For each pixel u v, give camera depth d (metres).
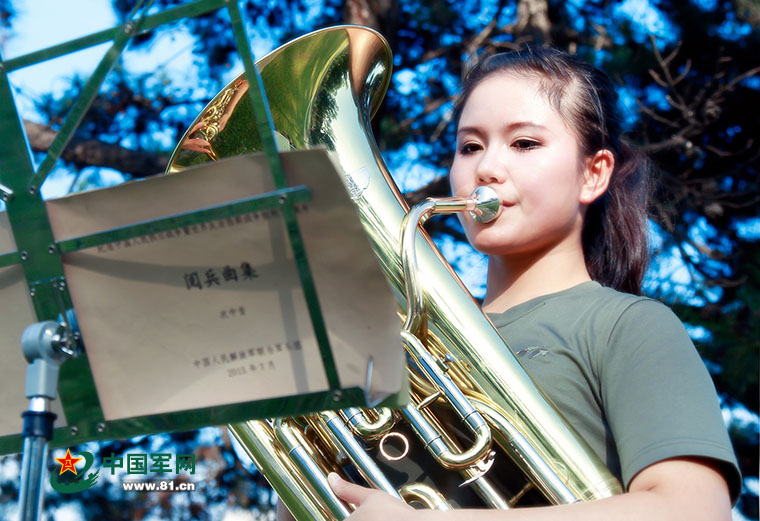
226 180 1.10
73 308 1.19
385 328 1.10
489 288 1.80
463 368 1.51
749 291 5.16
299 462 1.48
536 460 1.41
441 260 1.61
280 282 1.13
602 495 1.37
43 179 1.17
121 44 1.17
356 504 1.35
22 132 1.19
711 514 1.23
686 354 1.42
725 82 5.37
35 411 1.15
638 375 1.40
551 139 1.73
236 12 1.08
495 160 1.70
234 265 1.13
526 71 1.80
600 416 1.48
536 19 5.10
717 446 1.29
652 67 5.24
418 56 5.41
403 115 5.32
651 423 1.33
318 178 1.07
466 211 1.66
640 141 5.05
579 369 1.52
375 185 1.72
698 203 5.23
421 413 1.45
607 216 1.98
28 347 1.17
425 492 1.41
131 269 1.17
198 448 4.58
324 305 1.12
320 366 1.13
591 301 1.60
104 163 5.00
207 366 1.17
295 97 1.79
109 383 1.21
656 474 1.29
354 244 1.09
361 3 5.19
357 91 1.86
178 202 1.12
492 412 1.45
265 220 1.10
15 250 1.20
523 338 1.61
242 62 1.07
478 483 1.42
